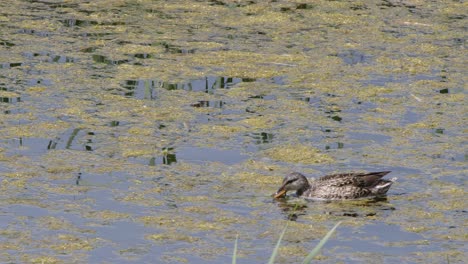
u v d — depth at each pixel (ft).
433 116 141.49
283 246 101.24
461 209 111.86
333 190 116.26
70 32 176.65
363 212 111.86
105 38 173.78
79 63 160.76
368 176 117.80
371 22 187.62
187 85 152.46
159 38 174.60
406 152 128.16
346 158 126.31
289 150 128.36
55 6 193.77
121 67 159.53
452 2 201.87
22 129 132.36
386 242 102.89
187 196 113.50
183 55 166.20
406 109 144.15
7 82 150.51
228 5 197.36
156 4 197.06
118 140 129.90
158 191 114.52
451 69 162.40
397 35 180.04
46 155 124.06
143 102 144.66
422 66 163.63
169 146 128.47
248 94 149.48
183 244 100.94
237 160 124.77
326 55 168.25
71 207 109.40
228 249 100.17
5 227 103.60
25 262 95.45
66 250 98.63
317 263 97.14
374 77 157.99
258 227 106.22
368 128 136.36
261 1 200.64
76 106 141.79
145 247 99.86
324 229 106.32
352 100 147.64
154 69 159.02
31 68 157.38
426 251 100.48
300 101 146.61
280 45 172.86
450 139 132.67
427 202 113.91
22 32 175.52
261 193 115.75
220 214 109.09
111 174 118.93
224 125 136.36
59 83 151.12
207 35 177.27
